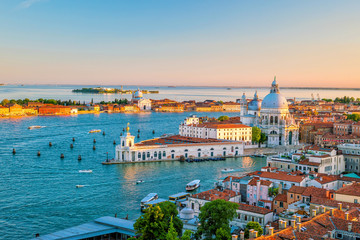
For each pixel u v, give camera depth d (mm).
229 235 115438
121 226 150500
